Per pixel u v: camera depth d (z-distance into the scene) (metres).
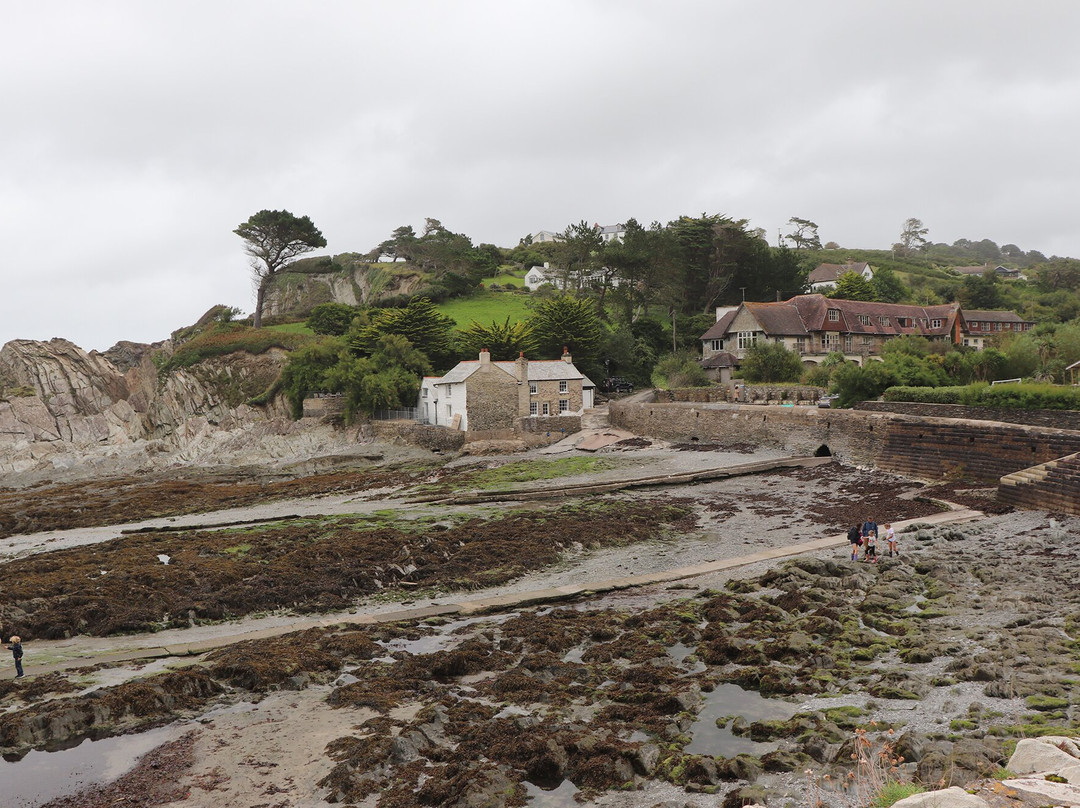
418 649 23.75
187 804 14.88
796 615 23.95
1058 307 119.69
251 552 36.19
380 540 36.78
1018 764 11.95
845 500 42.25
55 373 102.25
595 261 106.69
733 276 114.19
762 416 58.62
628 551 36.47
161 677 20.42
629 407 72.31
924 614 22.81
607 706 18.44
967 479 42.34
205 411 98.44
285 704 19.70
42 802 15.08
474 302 125.06
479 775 14.94
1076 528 30.33
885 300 122.69
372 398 80.38
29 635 27.16
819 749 14.89
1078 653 18.27
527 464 61.12
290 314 127.88
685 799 14.04
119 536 42.94
